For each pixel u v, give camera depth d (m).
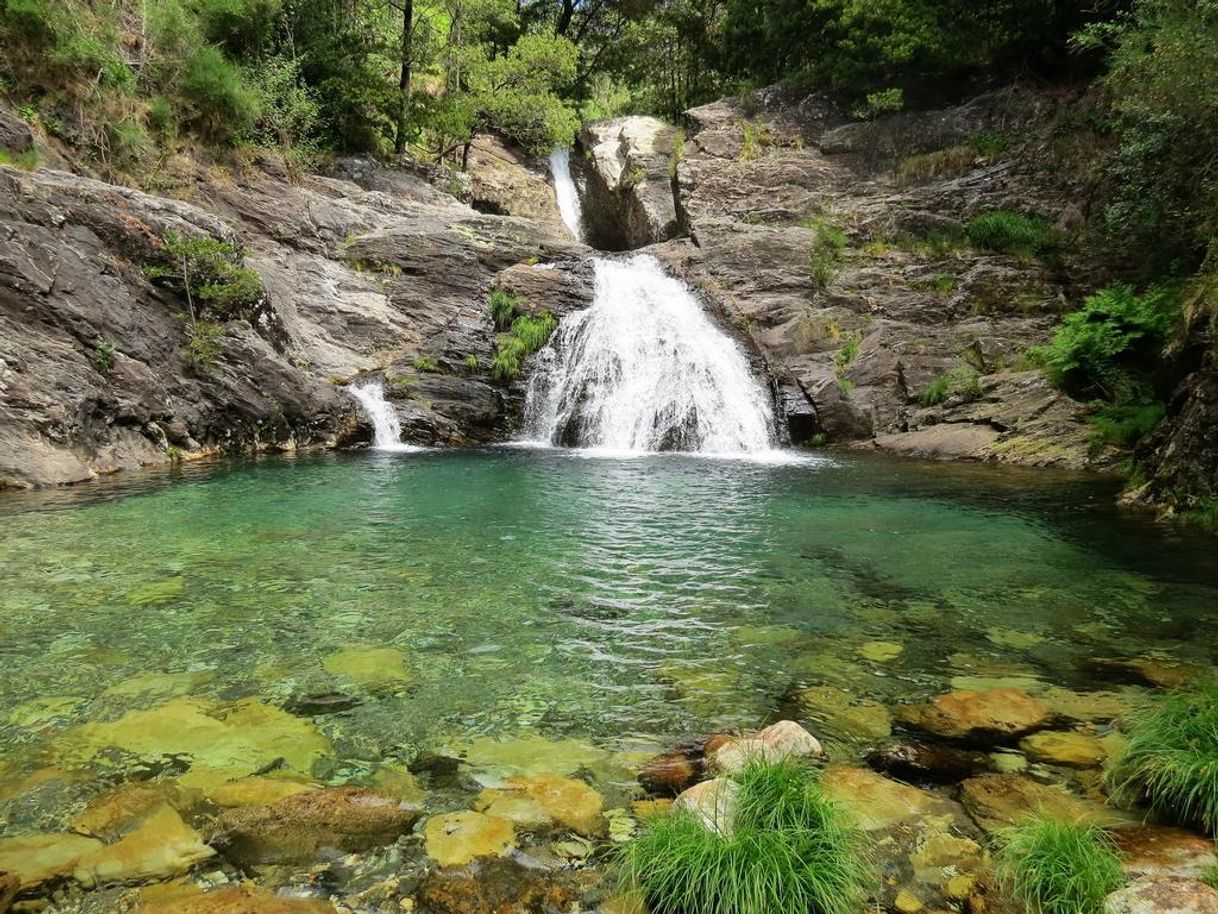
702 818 2.70
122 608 5.30
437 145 30.27
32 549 6.82
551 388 17.59
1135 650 4.70
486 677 4.27
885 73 26.52
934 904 2.42
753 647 4.76
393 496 9.77
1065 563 6.74
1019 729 3.62
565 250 21.28
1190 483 8.52
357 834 2.76
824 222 21.59
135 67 16.77
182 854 2.62
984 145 22.14
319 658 4.50
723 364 17.52
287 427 14.22
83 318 11.47
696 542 7.48
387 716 3.76
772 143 25.98
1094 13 20.16
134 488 9.90
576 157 34.62
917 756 3.37
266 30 20.69
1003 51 23.95
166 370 12.67
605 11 38.53
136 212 13.05
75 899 2.37
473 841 2.73
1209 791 2.79
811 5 26.97
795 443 17.03
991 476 11.84
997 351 17.05
